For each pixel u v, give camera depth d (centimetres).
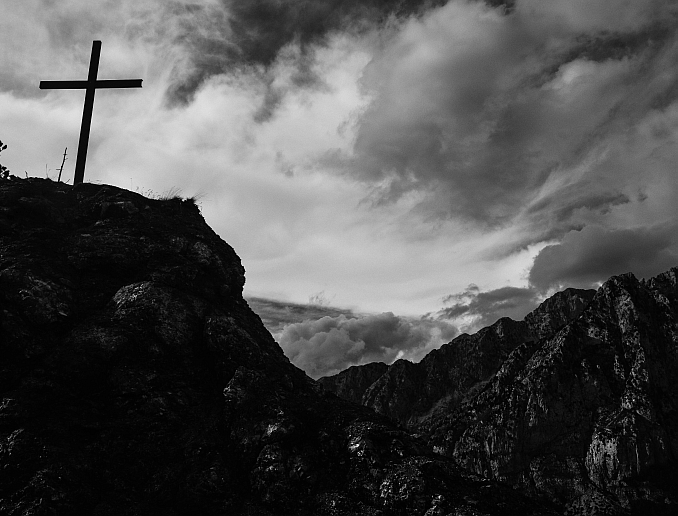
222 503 3095
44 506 2723
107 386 3409
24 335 3388
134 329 3672
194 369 3772
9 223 4034
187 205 4941
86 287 3919
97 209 4462
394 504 3139
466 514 3038
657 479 14962
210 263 4444
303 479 3250
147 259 4203
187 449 3288
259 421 3484
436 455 3569
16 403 3083
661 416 16412
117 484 3028
